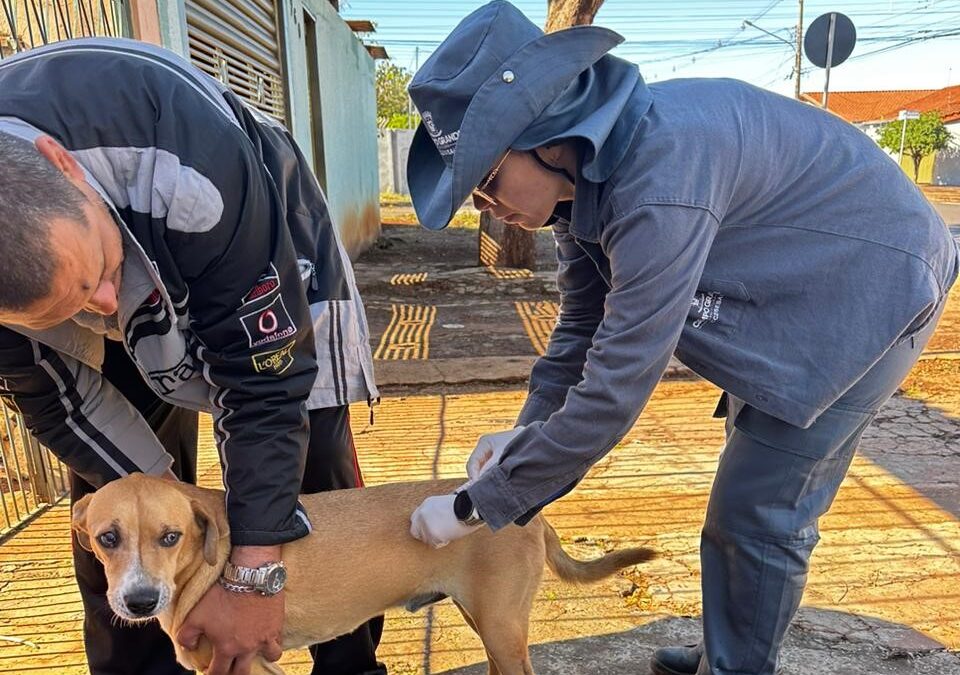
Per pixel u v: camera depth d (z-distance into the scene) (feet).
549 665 9.64
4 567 11.96
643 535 12.67
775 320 6.96
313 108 36.94
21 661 9.69
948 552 12.03
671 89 6.77
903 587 11.10
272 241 6.52
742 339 7.04
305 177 8.50
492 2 6.40
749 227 6.86
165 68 6.32
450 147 6.36
